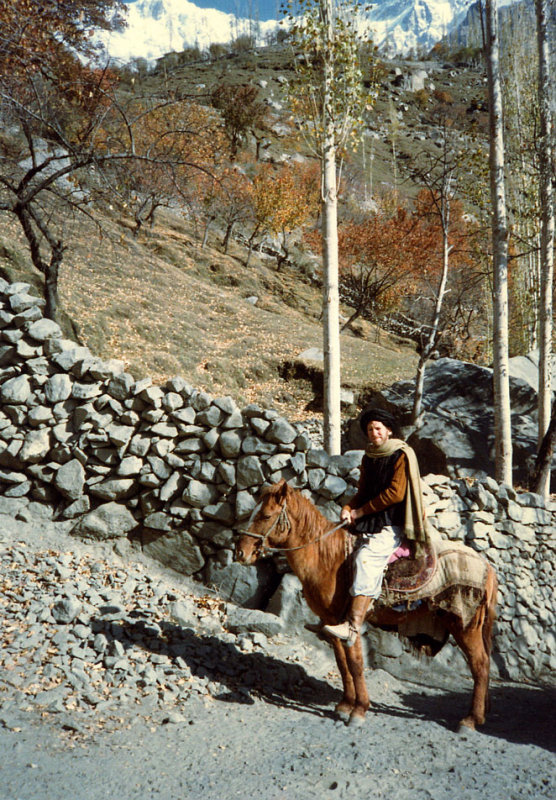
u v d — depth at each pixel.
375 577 5.36
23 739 4.47
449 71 141.38
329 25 11.73
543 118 17.70
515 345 26.73
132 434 8.09
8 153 14.48
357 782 4.26
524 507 9.48
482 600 5.55
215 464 7.83
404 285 32.59
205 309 30.16
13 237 25.17
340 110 11.86
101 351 22.59
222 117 59.62
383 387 24.27
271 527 5.44
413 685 6.94
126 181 13.90
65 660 5.58
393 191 62.47
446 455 15.30
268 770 4.38
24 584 6.76
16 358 8.45
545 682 8.28
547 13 17.70
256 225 44.00
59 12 14.68
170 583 7.71
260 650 6.65
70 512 8.08
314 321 37.28
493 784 4.38
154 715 5.12
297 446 7.70
